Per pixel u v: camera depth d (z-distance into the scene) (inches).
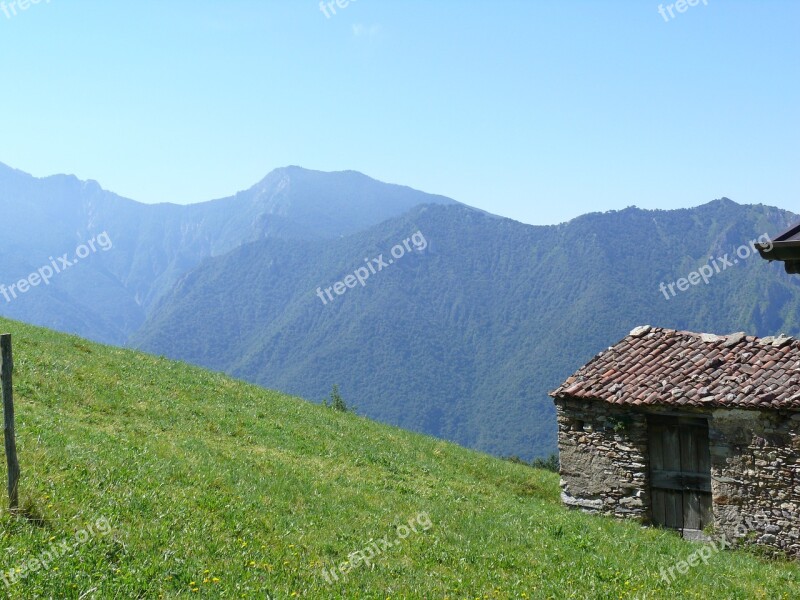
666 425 840.9
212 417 928.3
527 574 542.0
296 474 749.9
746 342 875.4
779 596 572.1
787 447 744.3
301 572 444.5
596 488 869.8
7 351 413.4
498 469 1120.2
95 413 780.6
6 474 454.3
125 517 456.1
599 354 946.1
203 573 397.1
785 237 540.4
